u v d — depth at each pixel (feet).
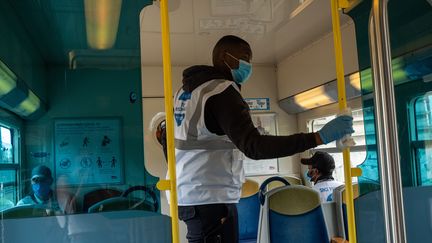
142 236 6.39
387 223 5.29
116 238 6.34
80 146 6.39
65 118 6.38
